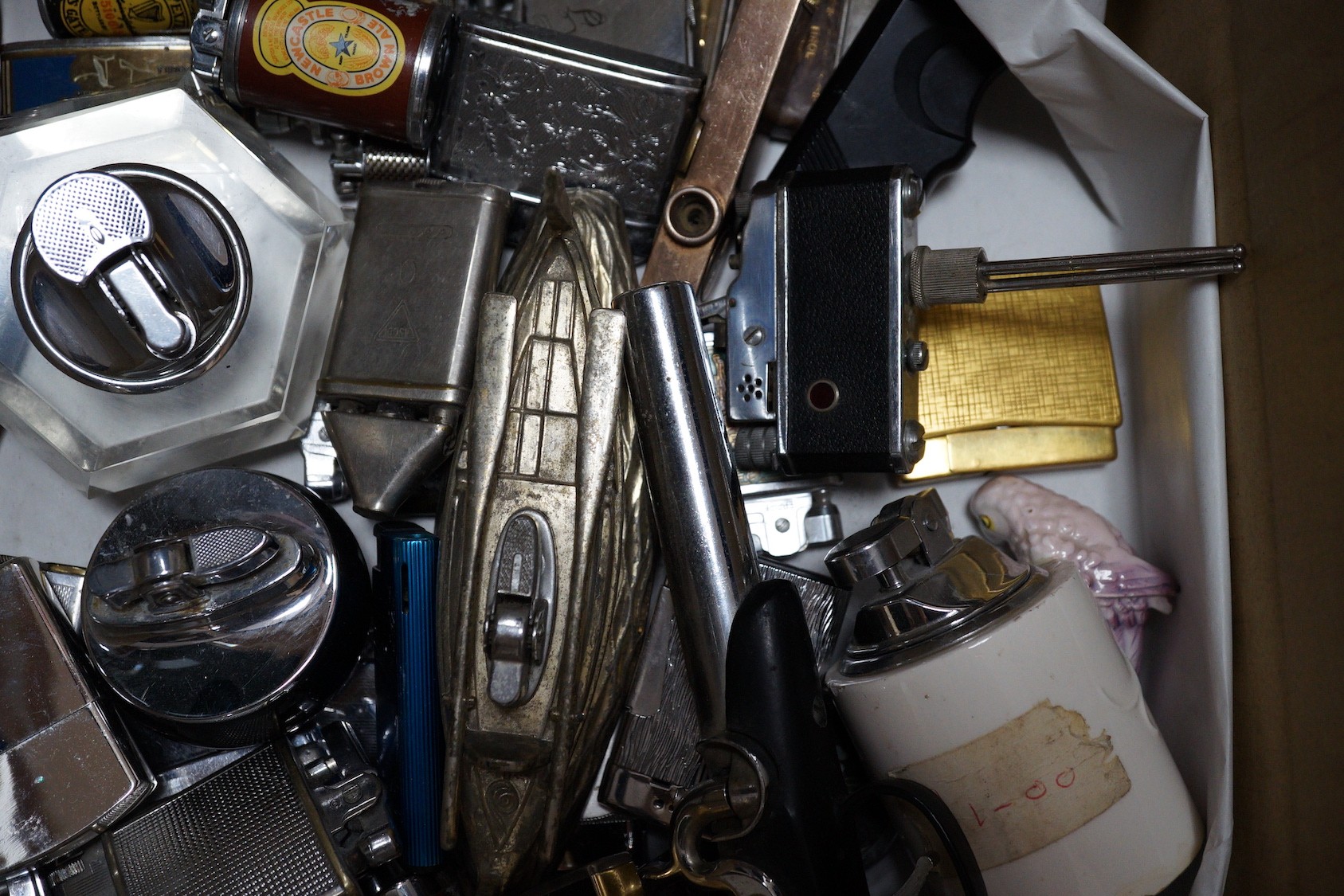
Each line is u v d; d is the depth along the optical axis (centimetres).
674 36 77
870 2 78
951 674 58
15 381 71
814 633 71
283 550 65
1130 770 61
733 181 73
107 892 64
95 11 76
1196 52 67
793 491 77
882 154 73
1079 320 77
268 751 68
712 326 75
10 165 70
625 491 69
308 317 74
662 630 71
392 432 68
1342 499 52
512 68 71
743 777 56
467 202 70
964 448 77
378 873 70
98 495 78
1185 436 68
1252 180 61
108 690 69
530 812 66
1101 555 72
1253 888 63
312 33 69
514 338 68
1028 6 66
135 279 63
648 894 61
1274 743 60
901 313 67
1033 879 60
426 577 67
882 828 72
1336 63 52
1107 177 77
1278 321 58
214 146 72
